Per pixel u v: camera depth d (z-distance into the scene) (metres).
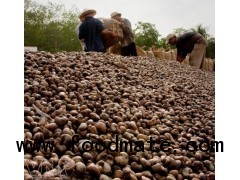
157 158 2.13
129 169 1.94
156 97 3.12
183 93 3.62
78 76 3.04
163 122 2.68
